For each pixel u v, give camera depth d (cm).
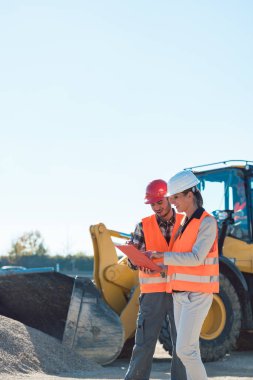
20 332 805
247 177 995
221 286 915
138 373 582
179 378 570
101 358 837
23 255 5034
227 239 993
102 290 903
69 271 4650
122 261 963
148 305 585
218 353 898
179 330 477
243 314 947
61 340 862
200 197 503
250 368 844
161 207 589
